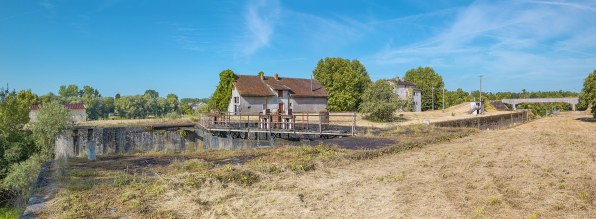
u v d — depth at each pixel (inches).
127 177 268.7
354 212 191.5
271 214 188.4
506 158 374.0
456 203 207.3
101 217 176.4
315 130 704.4
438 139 550.3
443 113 2294.5
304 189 242.1
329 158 354.6
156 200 208.1
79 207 189.6
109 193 220.1
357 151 395.2
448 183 259.1
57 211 182.7
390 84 1451.8
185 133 1052.5
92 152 386.9
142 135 954.7
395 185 253.9
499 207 199.2
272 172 294.2
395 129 765.3
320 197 221.5
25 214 178.2
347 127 904.3
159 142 988.6
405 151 438.6
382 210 194.7
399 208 198.2
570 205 202.8
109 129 893.8
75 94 4500.5
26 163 527.8
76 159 388.5
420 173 298.5
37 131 909.8
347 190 238.8
